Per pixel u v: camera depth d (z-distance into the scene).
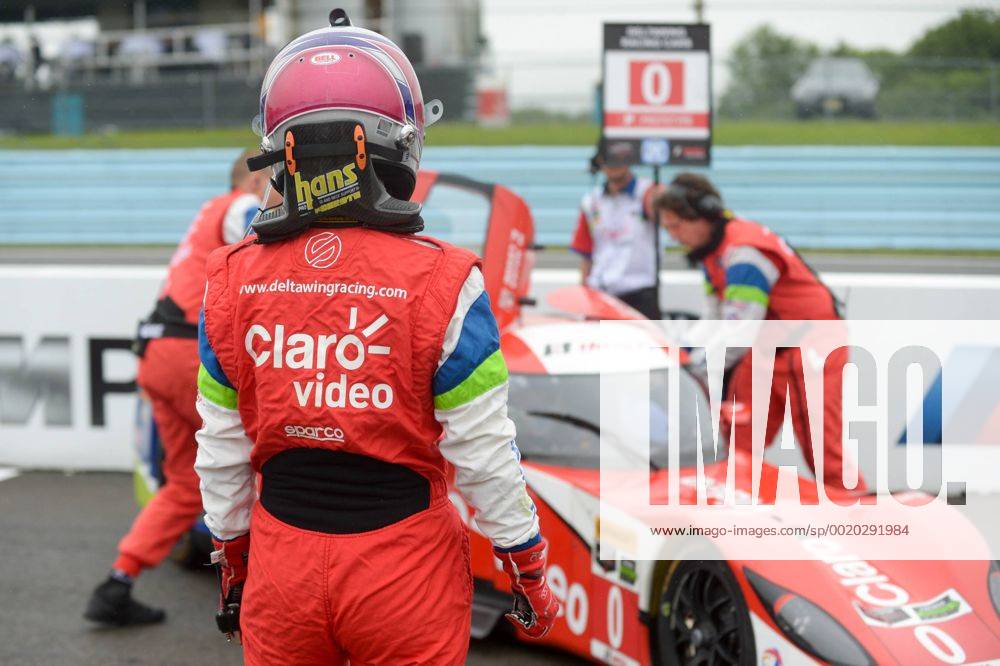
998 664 4.44
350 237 2.98
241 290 3.05
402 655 2.94
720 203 7.51
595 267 10.46
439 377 2.94
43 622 6.68
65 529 8.56
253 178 6.74
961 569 4.99
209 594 7.21
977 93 24.95
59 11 38.84
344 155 2.96
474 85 26.31
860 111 25.14
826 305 7.41
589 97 25.81
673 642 5.15
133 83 28.77
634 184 10.24
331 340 2.92
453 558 3.07
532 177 24.70
